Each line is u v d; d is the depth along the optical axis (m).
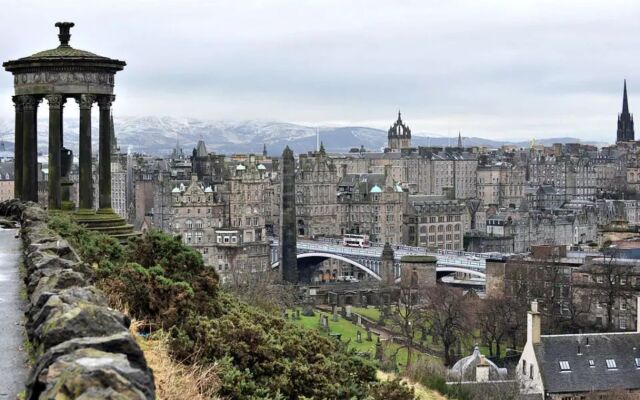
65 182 68.50
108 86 63.25
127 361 13.80
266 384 30.83
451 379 96.06
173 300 31.69
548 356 123.44
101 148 63.41
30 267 25.80
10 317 23.81
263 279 189.25
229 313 37.97
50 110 62.12
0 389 17.20
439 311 187.25
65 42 64.00
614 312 193.12
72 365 13.30
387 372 76.81
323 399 32.66
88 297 18.11
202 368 27.39
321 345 41.62
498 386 101.38
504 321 177.00
